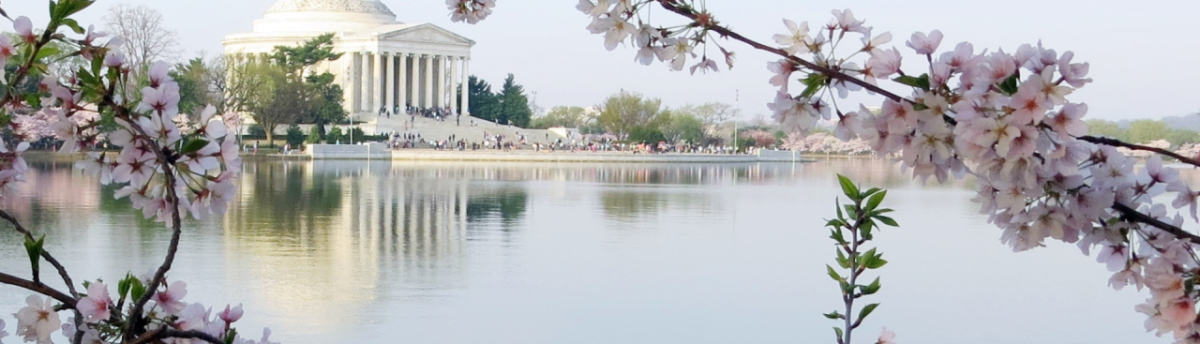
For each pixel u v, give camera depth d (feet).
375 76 605.31
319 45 544.62
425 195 208.13
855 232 23.52
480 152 444.96
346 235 133.59
